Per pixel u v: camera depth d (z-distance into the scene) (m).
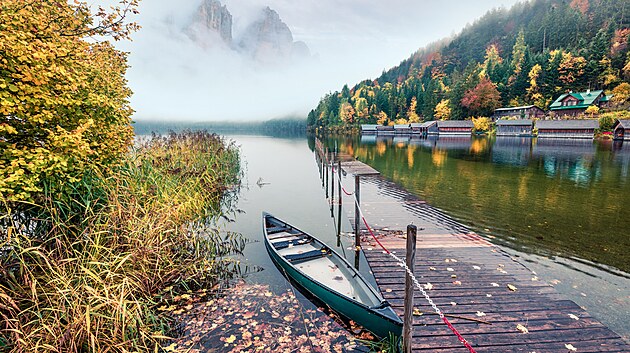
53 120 5.97
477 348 5.09
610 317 6.11
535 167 26.41
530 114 85.00
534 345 5.17
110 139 7.32
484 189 18.34
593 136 61.25
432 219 12.59
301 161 35.06
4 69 4.92
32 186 5.20
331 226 12.44
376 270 8.01
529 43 138.00
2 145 5.35
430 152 41.47
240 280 7.84
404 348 4.77
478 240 10.13
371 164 29.75
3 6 4.85
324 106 137.12
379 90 146.25
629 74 84.62
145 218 7.64
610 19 110.81
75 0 6.83
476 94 95.12
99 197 7.49
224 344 5.54
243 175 24.11
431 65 177.88
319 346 5.48
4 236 5.26
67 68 5.83
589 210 13.73
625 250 9.41
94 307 4.85
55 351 4.47
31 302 5.14
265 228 10.57
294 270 7.30
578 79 92.00
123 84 9.44
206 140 22.89
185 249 8.52
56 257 5.73
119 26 7.37
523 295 6.70
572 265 8.41
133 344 4.93
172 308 6.54
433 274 7.70
